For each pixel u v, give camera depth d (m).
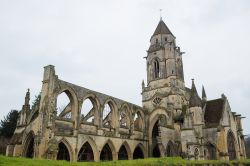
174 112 80.75
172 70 88.25
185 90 92.06
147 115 83.56
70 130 59.06
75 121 59.56
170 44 92.00
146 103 89.25
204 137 74.75
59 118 57.41
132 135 74.62
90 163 25.28
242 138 87.00
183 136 70.25
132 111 77.44
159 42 95.12
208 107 84.06
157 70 92.81
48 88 55.78
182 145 69.69
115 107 72.00
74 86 61.50
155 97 87.44
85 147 64.19
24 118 63.16
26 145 56.94
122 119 82.31
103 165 25.42
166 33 95.56
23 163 20.47
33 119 58.44
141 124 81.38
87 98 64.75
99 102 66.81
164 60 91.31
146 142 79.38
